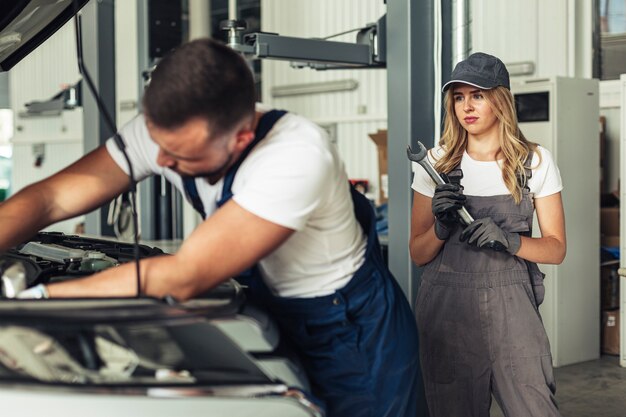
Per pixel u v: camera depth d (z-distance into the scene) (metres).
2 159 11.48
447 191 2.34
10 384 1.15
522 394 2.35
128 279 1.32
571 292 4.70
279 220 1.34
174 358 1.22
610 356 4.91
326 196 1.43
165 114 1.28
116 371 1.19
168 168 1.44
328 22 7.85
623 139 4.48
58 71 10.80
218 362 1.26
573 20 5.90
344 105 7.81
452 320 2.41
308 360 1.58
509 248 2.32
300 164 1.36
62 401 1.16
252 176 1.37
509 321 2.36
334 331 1.56
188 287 1.34
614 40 5.86
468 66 2.40
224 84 1.28
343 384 1.59
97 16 5.17
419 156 2.36
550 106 4.59
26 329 1.16
